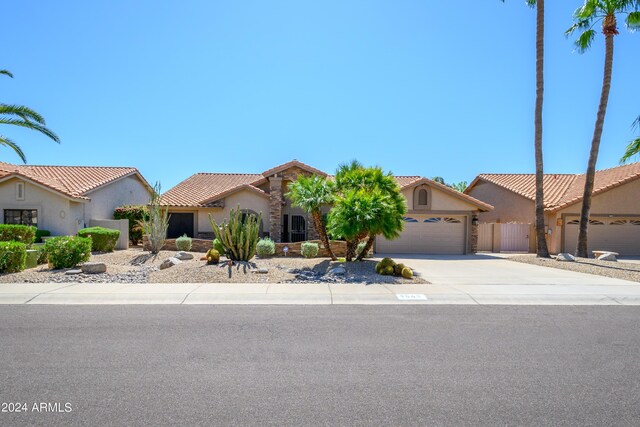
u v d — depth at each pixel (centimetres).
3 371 484
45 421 369
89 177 2697
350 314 782
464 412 391
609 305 893
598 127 1923
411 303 889
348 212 1369
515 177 3027
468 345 595
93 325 686
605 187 2367
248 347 578
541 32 1920
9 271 1204
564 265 1605
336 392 433
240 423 368
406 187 2289
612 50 1869
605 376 483
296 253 1945
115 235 1941
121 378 466
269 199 2420
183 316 754
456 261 1886
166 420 372
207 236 2464
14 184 2183
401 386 450
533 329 685
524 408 401
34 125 1761
